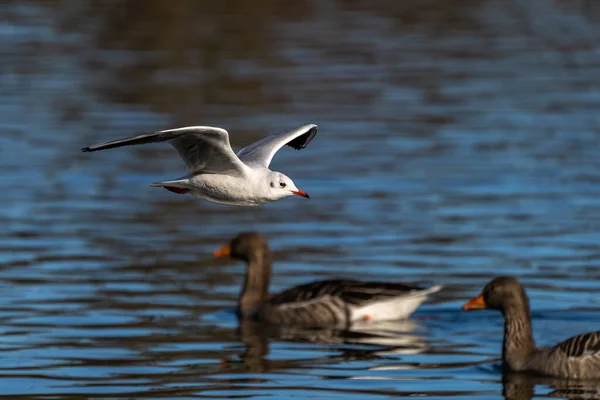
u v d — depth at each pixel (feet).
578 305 52.13
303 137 40.65
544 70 120.16
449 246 61.93
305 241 63.57
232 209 71.61
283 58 123.03
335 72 116.47
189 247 62.49
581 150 85.71
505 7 161.79
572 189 74.49
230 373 42.93
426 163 81.76
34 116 96.12
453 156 83.82
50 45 127.85
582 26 148.15
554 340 47.60
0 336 46.88
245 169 35.45
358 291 52.34
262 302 53.26
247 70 116.78
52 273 56.59
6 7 149.28
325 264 59.00
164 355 45.24
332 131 91.76
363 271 57.62
